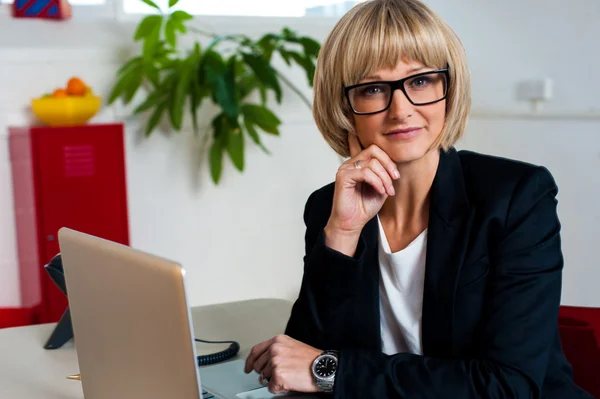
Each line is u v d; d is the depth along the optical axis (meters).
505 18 3.91
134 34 3.69
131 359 1.14
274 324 1.92
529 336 1.35
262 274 4.19
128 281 1.09
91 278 1.20
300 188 4.20
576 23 3.76
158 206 3.87
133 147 3.76
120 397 1.21
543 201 1.44
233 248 4.09
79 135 3.27
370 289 1.53
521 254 1.39
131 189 3.79
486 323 1.39
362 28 1.42
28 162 3.27
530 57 3.88
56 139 3.23
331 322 1.53
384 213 1.58
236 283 4.13
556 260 1.41
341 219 1.52
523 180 1.44
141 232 3.85
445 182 1.49
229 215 4.05
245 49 3.97
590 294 3.88
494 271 1.42
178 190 3.90
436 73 1.42
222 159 3.88
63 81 3.55
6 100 3.45
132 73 3.52
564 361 1.47
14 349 1.78
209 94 3.66
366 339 1.54
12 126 3.45
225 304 2.12
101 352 1.23
